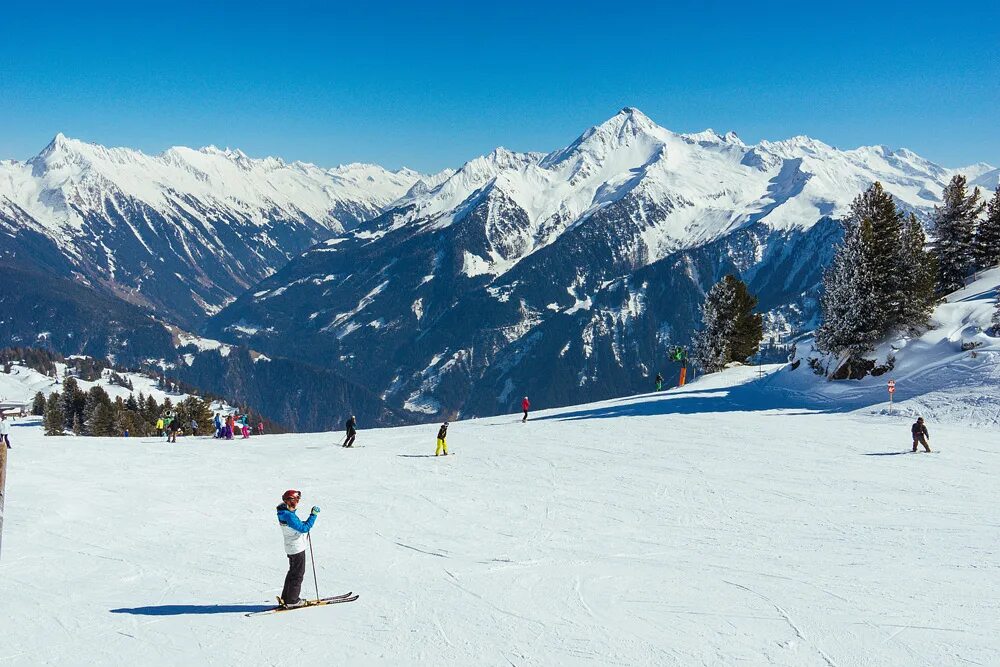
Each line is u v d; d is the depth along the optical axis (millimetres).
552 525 19266
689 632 11555
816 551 16250
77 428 124750
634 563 15578
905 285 49812
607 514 20469
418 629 11789
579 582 14273
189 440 44094
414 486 25453
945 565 14953
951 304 53156
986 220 76375
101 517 20703
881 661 10359
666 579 14375
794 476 25250
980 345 45031
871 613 12250
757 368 75312
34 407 159500
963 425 35719
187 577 14812
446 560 16031
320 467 30328
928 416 38031
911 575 14320
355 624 12023
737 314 83250
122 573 15102
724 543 17109
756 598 13141
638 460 29578
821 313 55844
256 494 24375
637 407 52531
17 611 12711
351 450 36031
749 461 28406
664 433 37219
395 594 13641
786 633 11453
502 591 13766
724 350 83125
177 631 11742
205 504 22688
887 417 39406
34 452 36125
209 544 17625
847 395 47531
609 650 10867
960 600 12797
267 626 11953
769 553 16172
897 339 50562
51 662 10547
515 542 17547
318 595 13328
